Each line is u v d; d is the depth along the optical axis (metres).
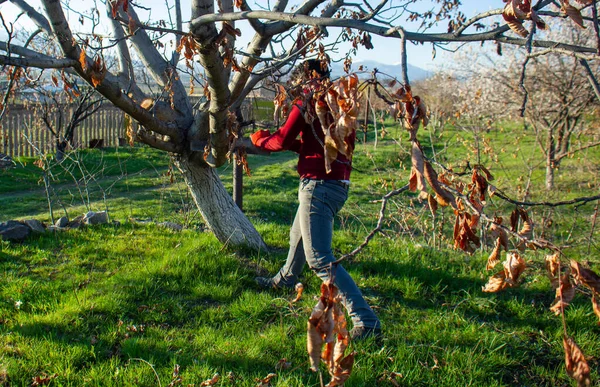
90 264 5.26
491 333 3.95
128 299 4.32
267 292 4.54
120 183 11.81
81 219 6.69
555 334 4.04
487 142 8.44
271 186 12.60
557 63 12.45
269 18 2.20
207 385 3.10
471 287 4.87
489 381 3.38
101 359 3.45
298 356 3.55
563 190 11.39
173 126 4.82
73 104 13.34
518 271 1.91
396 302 4.52
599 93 1.76
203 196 5.42
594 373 3.53
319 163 3.68
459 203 2.00
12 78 3.38
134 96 4.77
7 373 3.17
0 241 5.74
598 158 12.34
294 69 3.69
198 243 5.52
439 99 19.67
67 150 14.27
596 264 6.38
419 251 5.80
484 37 2.04
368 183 13.19
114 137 17.48
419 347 3.70
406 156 13.10
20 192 10.77
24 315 4.01
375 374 3.35
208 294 4.49
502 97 14.38
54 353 3.40
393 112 1.59
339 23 1.99
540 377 3.50
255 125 4.69
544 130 13.28
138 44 4.77
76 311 4.02
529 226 1.99
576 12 1.56
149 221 7.03
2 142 13.41
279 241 6.09
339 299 1.70
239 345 3.63
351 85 1.69
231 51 2.99
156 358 3.44
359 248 1.69
